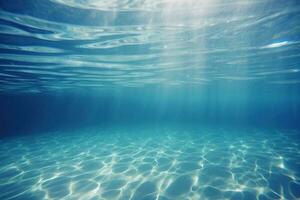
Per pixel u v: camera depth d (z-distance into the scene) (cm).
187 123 3092
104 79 1711
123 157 1050
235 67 1306
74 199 598
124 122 3453
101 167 887
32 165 955
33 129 2594
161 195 602
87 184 702
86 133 2089
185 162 921
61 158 1075
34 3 451
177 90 3109
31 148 1383
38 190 668
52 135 2009
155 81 1950
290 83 2198
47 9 482
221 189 630
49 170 870
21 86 1781
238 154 1047
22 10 479
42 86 1895
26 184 721
